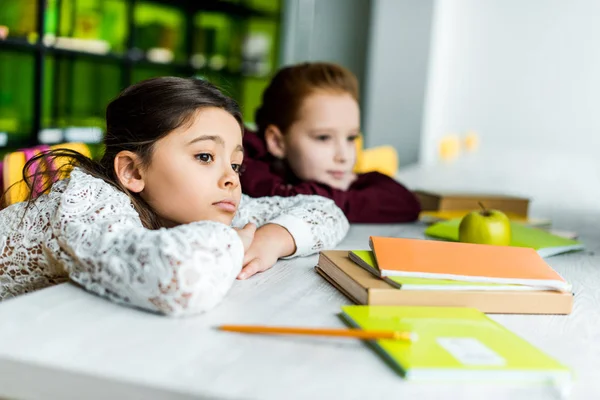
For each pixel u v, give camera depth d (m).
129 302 0.70
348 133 1.53
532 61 6.54
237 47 4.55
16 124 2.72
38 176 1.00
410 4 4.53
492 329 0.67
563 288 0.80
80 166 0.90
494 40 6.60
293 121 1.51
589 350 0.67
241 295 0.77
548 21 6.43
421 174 2.85
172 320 0.67
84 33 2.97
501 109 6.68
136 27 3.47
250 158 1.48
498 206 1.67
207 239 0.70
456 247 0.90
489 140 6.69
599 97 6.39
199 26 4.09
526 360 0.58
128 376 0.53
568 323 0.76
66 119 3.07
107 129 0.91
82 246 0.73
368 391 0.52
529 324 0.75
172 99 0.85
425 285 0.75
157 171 0.85
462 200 1.64
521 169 3.63
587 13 6.31
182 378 0.53
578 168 4.01
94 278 0.73
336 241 1.08
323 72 1.54
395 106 4.63
